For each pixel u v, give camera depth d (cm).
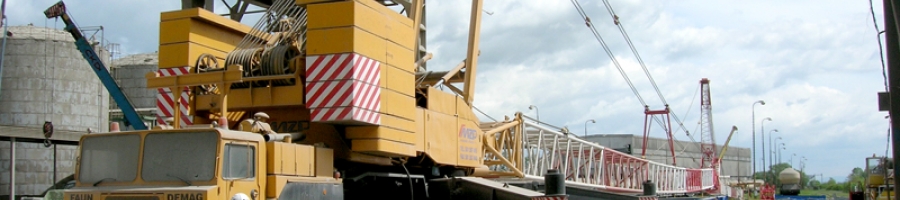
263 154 1235
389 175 1574
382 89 1463
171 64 1590
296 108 1522
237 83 1512
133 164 1202
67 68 3356
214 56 1595
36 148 3192
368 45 1420
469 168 1973
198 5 2273
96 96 3491
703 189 6316
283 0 1730
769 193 4019
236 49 1611
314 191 1327
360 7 1405
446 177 1800
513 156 2481
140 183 1184
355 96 1368
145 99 3959
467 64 2147
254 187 1205
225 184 1146
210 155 1156
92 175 1228
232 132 1185
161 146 1191
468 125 1914
